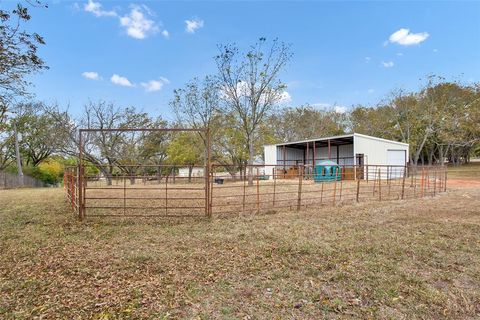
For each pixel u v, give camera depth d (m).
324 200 10.28
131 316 2.93
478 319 2.93
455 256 4.50
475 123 26.14
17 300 3.23
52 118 27.58
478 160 55.78
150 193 13.59
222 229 6.29
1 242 5.41
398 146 22.86
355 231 5.98
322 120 40.84
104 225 6.73
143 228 6.43
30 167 33.59
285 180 21.45
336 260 4.37
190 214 7.84
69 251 4.88
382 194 11.95
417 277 3.77
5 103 9.30
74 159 31.53
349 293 3.40
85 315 2.94
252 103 19.14
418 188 14.09
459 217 7.27
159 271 4.04
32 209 8.95
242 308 3.09
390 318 2.91
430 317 2.95
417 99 31.67
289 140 39.41
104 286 3.57
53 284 3.62
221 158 27.28
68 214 8.02
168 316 2.93
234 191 13.84
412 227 6.26
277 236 5.65
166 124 27.72
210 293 3.40
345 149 25.80
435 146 39.00
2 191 18.02
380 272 3.93
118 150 26.12
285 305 3.14
